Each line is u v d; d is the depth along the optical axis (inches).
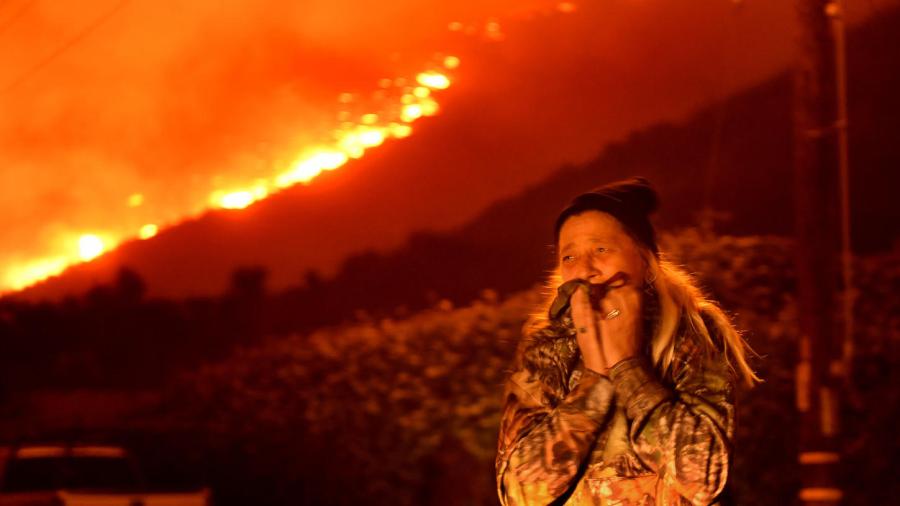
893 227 510.9
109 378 749.9
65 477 437.4
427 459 406.6
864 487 339.0
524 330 101.4
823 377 269.0
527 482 90.9
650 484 90.5
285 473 465.7
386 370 422.6
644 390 90.0
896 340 343.9
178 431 500.1
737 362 98.3
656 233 100.8
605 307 93.6
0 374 746.2
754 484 346.0
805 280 273.4
